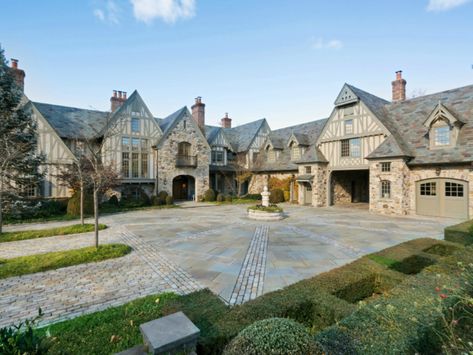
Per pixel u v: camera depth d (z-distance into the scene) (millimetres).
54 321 4000
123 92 24281
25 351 2162
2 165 10789
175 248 8227
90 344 3055
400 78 20188
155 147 22828
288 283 5473
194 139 24953
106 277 5793
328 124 20406
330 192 20922
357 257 7250
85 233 10617
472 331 2723
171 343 2369
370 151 17688
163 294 4664
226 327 2838
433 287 3393
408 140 16641
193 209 19344
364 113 17938
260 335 2016
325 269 6312
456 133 14258
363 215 15625
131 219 14336
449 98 16422
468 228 7422
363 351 2217
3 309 4359
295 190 23547
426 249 6195
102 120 23625
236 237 9719
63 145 19031
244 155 29438
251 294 4949
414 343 2316
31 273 5973
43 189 18422
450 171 14242
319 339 2373
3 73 15164
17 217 13961
